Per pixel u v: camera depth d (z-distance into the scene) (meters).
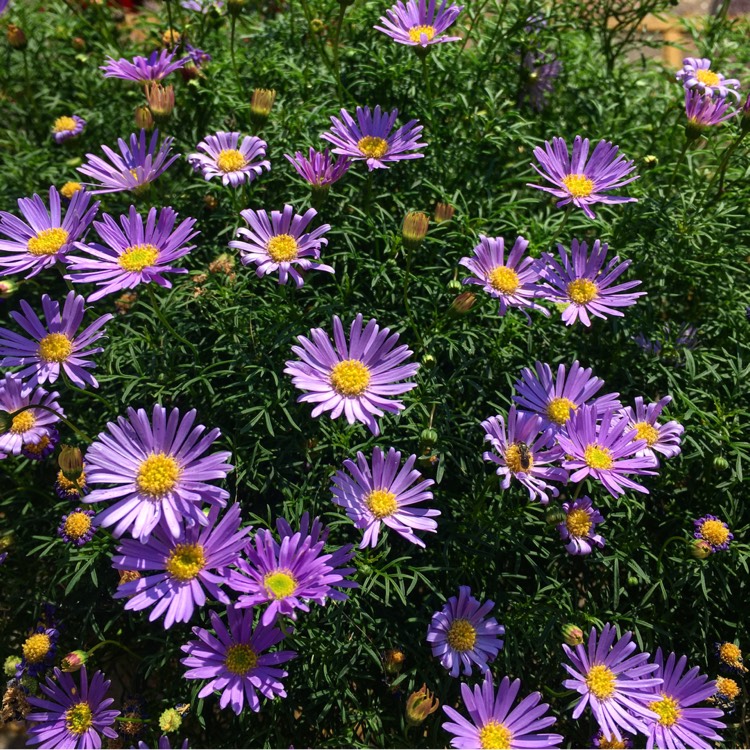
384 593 0.20
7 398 0.18
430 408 0.21
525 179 0.25
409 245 0.19
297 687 0.19
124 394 0.20
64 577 0.20
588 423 0.18
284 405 0.20
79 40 0.30
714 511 0.22
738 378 0.22
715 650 0.20
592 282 0.20
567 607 0.19
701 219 0.24
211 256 0.24
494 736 0.17
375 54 0.27
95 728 0.18
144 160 0.20
